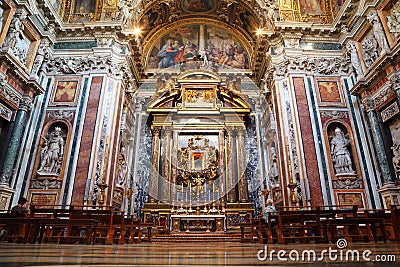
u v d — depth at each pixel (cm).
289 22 1262
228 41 1767
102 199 1012
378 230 789
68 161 1071
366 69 1127
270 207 1023
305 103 1173
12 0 1000
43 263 235
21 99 1070
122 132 1280
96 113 1129
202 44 1750
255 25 1570
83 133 1105
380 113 1065
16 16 1017
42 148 1098
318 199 1035
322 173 1074
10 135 1020
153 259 286
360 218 638
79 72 1202
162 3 1573
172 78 1559
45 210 704
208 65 1644
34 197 1023
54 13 1184
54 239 713
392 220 684
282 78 1241
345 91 1211
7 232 731
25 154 1070
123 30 1273
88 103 1148
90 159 1066
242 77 1606
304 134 1126
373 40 1084
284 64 1247
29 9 1045
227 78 1589
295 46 1259
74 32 1251
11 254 309
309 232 842
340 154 1104
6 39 991
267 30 1316
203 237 1178
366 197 1048
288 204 1097
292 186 1042
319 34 1285
